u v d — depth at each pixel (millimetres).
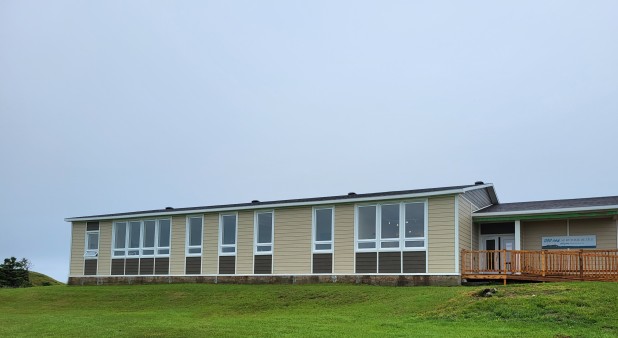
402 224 25594
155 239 32406
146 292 26422
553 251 22953
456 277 23938
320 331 15383
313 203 27750
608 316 15719
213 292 25125
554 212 25016
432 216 24953
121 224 33812
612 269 22156
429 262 24672
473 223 26828
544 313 16281
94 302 25297
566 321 15570
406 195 25344
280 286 25688
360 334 14812
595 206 24219
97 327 17422
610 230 24750
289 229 28438
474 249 26578
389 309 18766
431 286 23891
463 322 16188
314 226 27750
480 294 18609
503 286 19688
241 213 30000
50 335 16297
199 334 15602
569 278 22703
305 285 25859
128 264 33094
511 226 26797
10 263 49688
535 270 23156
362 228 26547
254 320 17891
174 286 27781
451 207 24562
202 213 31125
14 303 26125
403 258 25281
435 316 17141
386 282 25438
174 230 31891
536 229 26453
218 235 30453
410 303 19094
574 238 25516
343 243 26859
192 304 23141
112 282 33375
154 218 32656
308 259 27625
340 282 26594
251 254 29297
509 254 26391
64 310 23625
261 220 29422
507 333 14531
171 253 31719
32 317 20469
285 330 15703
